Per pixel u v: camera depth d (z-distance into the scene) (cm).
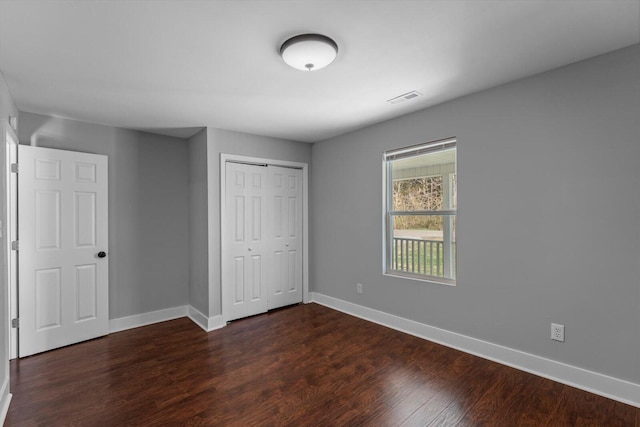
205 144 365
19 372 259
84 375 253
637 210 201
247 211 397
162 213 390
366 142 377
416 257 337
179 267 403
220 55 206
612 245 210
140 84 248
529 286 247
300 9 160
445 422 192
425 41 193
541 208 240
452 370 254
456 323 295
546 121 237
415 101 295
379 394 222
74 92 261
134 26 173
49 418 200
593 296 218
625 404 205
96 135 345
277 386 234
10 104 258
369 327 354
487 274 272
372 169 370
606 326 213
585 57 215
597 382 217
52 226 304
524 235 249
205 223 365
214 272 363
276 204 427
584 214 221
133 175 370
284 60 202
